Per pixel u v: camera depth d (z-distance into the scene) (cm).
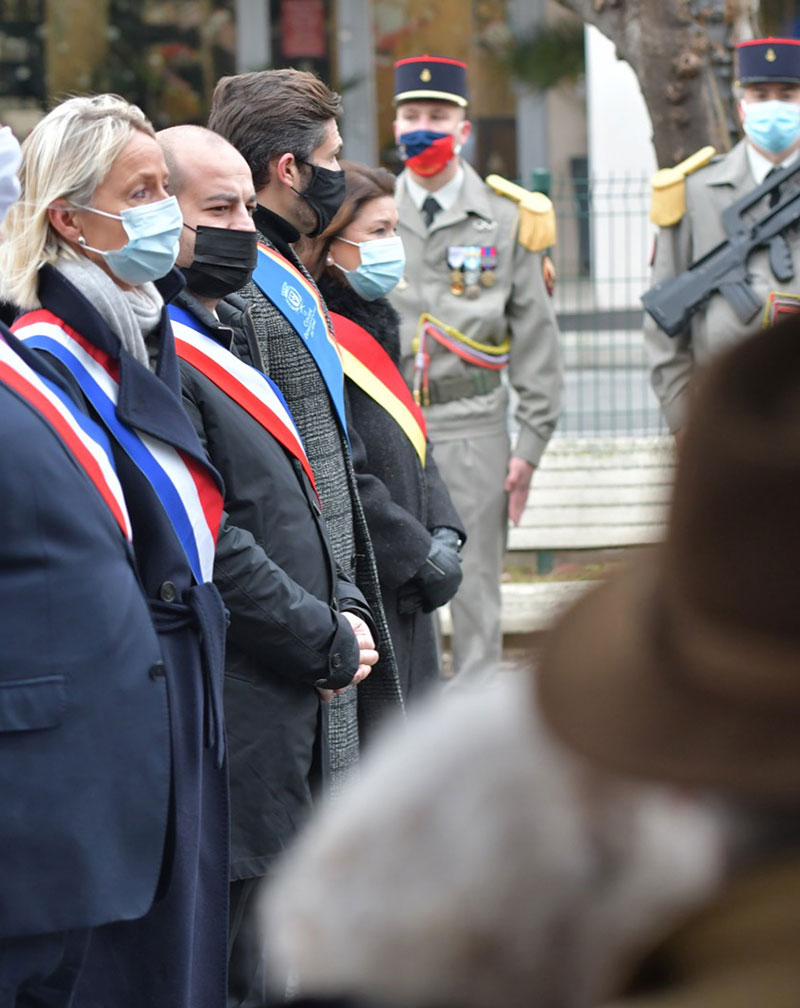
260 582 483
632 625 124
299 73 593
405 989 130
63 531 399
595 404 1289
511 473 930
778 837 122
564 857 126
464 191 924
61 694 393
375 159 2420
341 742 566
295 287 571
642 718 121
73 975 421
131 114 461
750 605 118
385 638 584
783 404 118
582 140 2325
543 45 2134
